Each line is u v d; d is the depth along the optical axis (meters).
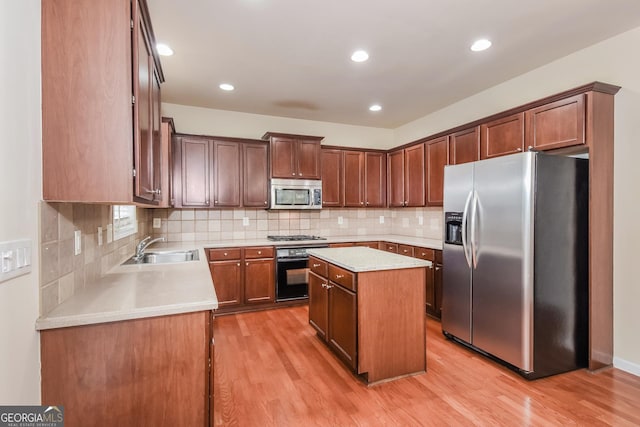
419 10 2.14
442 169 3.79
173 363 1.36
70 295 1.47
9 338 1.01
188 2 2.04
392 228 5.31
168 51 2.68
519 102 3.22
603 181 2.43
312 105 4.10
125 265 2.25
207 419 1.41
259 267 3.88
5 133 1.00
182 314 1.37
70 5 1.27
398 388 2.18
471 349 2.80
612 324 2.49
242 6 2.08
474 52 2.73
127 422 1.30
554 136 2.54
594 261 2.42
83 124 1.28
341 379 2.29
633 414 1.88
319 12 2.16
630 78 2.39
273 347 2.82
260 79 3.28
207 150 3.93
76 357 1.24
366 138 5.18
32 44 1.17
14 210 1.04
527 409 1.93
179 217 4.08
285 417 1.86
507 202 2.40
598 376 2.34
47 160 1.24
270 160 4.16
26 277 1.11
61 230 1.38
